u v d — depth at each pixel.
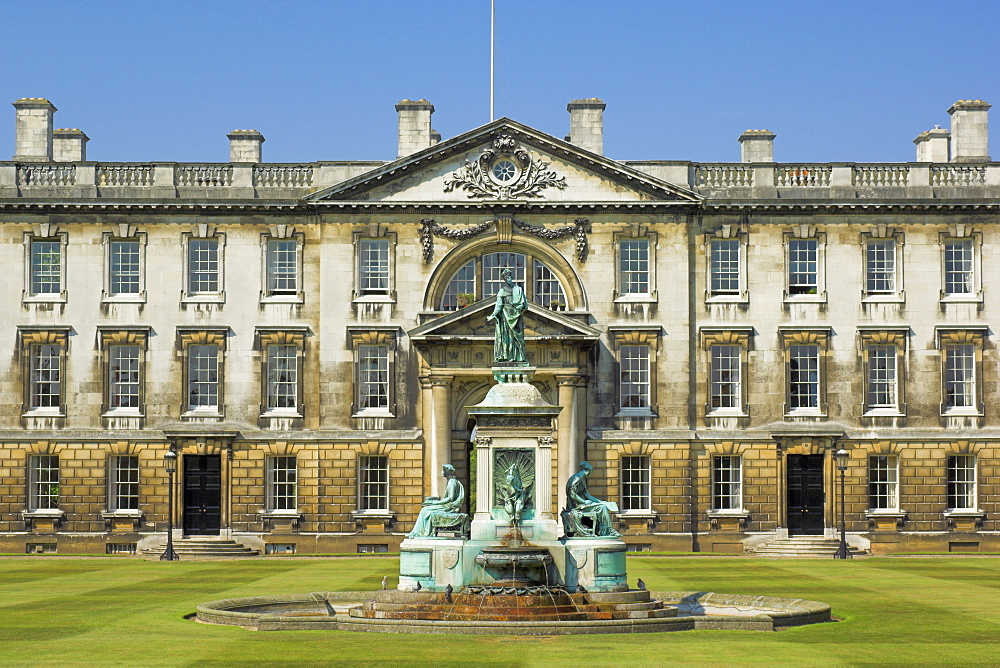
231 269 67.50
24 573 52.34
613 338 66.94
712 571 52.69
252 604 37.09
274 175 68.38
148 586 45.69
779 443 66.94
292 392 67.44
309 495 66.62
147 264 67.50
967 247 68.31
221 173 68.25
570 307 67.12
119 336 67.12
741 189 68.12
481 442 36.34
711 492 66.81
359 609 36.09
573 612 33.88
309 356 67.25
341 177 68.19
